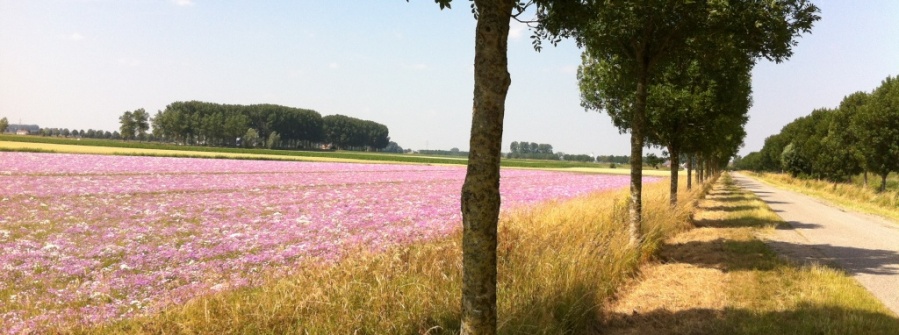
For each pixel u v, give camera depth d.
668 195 20.67
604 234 9.61
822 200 29.59
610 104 16.00
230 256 9.40
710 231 14.57
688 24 9.44
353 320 4.88
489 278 3.76
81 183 22.56
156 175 30.56
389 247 7.54
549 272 6.62
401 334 4.96
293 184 29.00
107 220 13.05
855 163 37.12
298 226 12.98
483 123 3.69
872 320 5.98
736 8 8.67
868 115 29.95
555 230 9.18
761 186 48.88
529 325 5.24
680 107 14.87
